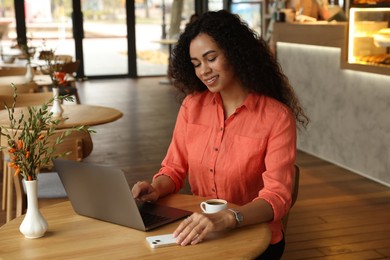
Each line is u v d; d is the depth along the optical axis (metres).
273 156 2.13
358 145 5.33
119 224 1.94
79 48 12.84
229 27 2.16
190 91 2.38
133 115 8.55
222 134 2.24
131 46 13.16
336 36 5.42
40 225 1.83
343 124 5.53
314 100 5.98
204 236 1.79
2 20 12.30
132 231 1.88
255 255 1.71
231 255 1.69
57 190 3.28
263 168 2.22
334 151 5.71
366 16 5.09
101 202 1.94
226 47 2.14
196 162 2.30
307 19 6.30
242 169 2.20
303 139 6.24
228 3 11.70
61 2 12.58
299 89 6.22
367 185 5.00
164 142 6.79
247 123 2.21
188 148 2.34
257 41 2.23
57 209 2.11
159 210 2.07
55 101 3.98
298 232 3.96
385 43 4.89
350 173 5.37
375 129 5.08
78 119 3.89
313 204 4.52
